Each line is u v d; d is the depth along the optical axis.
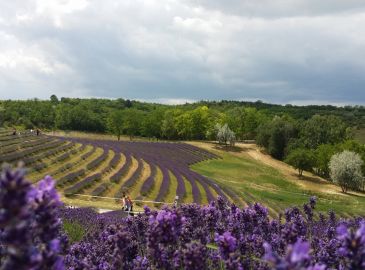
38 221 5.17
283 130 120.94
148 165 75.25
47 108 181.12
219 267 9.32
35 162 56.44
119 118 149.12
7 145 63.72
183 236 8.97
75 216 22.30
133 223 10.97
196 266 6.91
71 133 167.38
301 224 10.62
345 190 92.69
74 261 8.56
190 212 11.10
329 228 12.06
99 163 65.88
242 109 156.88
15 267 4.06
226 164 105.12
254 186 83.94
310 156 101.38
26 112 178.12
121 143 111.44
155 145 118.44
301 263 4.03
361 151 101.38
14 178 3.81
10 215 3.76
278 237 10.99
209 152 118.38
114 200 47.50
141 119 152.12
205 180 68.69
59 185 49.53
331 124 122.81
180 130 144.75
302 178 101.56
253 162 112.88
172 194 54.72
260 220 12.07
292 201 66.62
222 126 137.75
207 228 10.91
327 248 8.89
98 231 14.28
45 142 75.69
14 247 4.09
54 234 5.34
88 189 50.38
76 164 61.81
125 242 8.21
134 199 49.53
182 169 79.38
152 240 7.41
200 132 142.62
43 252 4.87
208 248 10.24
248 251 10.01
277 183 93.38
